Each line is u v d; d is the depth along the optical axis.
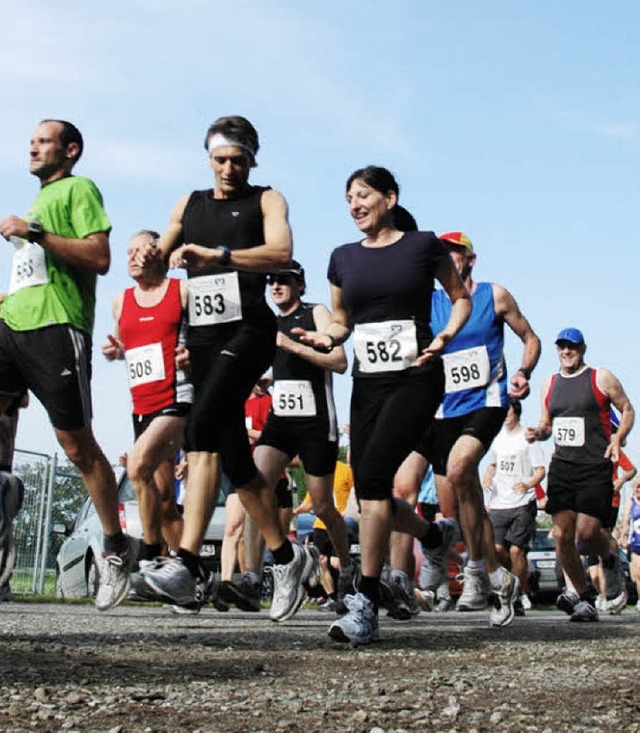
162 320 8.99
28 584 16.73
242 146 6.95
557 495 10.62
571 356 10.67
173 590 7.04
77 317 6.65
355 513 13.95
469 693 4.48
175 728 3.58
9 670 4.62
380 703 4.18
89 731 3.48
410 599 9.17
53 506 17.23
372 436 6.31
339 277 6.58
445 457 8.43
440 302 8.56
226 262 6.69
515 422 14.63
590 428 10.59
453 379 8.35
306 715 3.88
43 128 6.85
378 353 6.35
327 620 9.19
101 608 7.34
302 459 9.30
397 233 6.52
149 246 7.07
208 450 7.12
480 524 7.92
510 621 7.97
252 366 7.12
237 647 6.03
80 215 6.68
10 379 6.76
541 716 3.94
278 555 7.85
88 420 6.73
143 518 9.06
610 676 5.07
